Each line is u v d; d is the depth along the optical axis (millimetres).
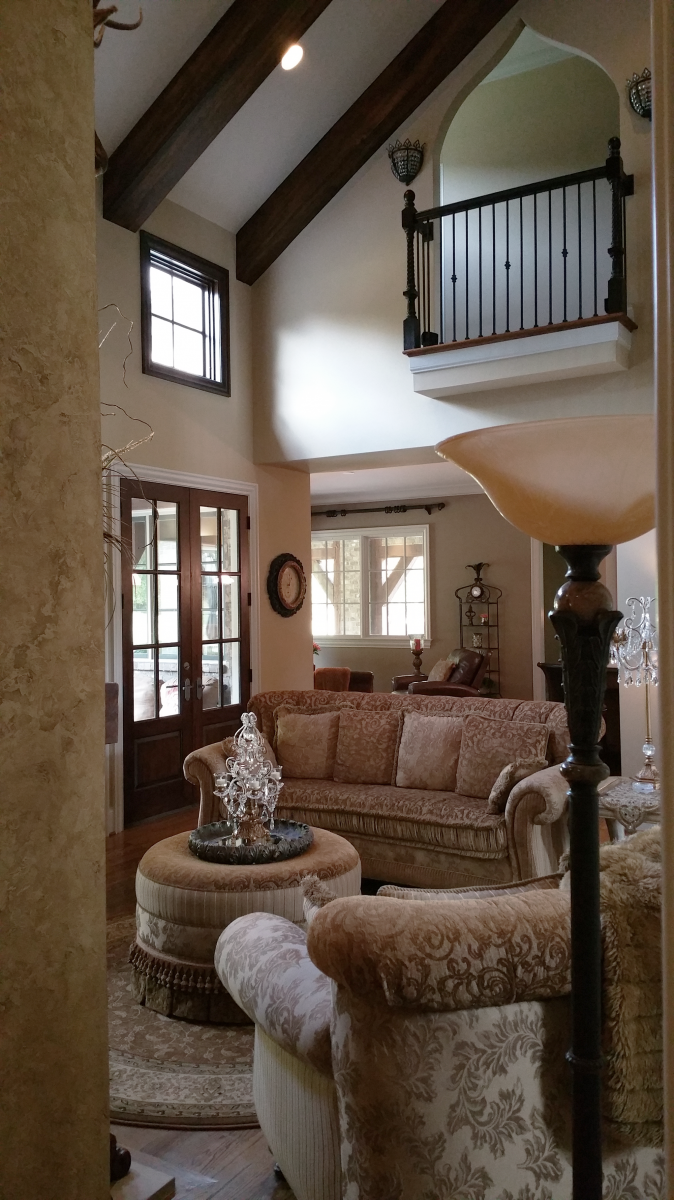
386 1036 1353
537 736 4133
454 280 5574
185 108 5145
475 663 8594
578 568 1287
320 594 11562
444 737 4418
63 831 1304
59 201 1317
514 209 6953
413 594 10859
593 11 5406
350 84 5855
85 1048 1334
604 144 6738
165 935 2996
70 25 1343
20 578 1244
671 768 495
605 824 5730
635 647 3504
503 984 1332
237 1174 2096
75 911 1321
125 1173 1852
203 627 6293
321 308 6500
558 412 5512
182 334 6219
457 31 5691
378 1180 1374
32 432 1266
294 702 5074
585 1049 1235
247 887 2904
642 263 5258
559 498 1214
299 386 6598
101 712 1380
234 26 5016
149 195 5445
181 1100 2418
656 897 1373
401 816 4035
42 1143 1258
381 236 6238
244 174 6145
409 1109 1349
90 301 1373
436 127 5992
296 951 1891
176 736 5953
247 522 6762
